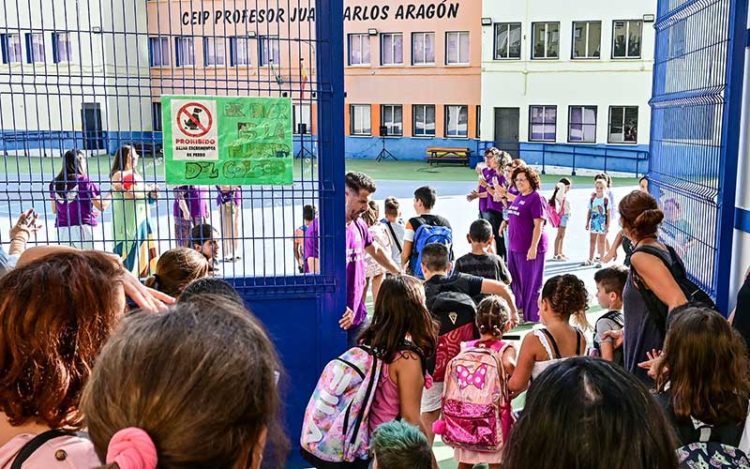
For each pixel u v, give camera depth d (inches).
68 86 143.3
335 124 151.5
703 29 181.5
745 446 85.8
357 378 114.3
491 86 1112.8
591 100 1058.1
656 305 130.9
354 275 188.4
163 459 37.0
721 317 86.1
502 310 147.8
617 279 167.6
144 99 149.2
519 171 278.4
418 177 951.6
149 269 170.7
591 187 852.0
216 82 147.9
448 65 1180.5
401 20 1191.6
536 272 279.6
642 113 1031.0
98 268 61.2
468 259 242.8
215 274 154.6
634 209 135.9
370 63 1225.4
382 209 587.5
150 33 145.0
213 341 39.9
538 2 1063.6
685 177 194.5
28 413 55.7
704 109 178.2
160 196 153.6
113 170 180.7
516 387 141.1
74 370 56.8
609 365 52.6
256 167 150.0
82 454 54.9
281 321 155.6
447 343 162.6
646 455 48.2
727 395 83.2
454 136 1201.4
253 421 40.0
